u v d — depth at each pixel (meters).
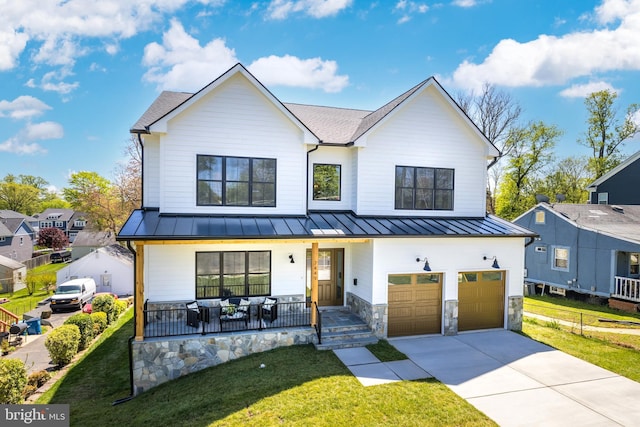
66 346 12.42
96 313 16.67
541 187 35.59
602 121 34.34
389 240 11.61
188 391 8.63
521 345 11.00
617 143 33.94
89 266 26.31
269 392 7.82
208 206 11.53
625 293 17.55
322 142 12.53
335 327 11.24
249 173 11.92
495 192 36.66
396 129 13.34
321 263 13.47
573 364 9.47
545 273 22.11
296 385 8.09
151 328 10.55
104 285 26.48
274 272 12.44
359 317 12.34
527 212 23.50
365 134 12.62
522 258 13.13
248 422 6.70
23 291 30.72
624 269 19.27
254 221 11.46
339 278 13.66
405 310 11.92
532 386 8.13
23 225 48.53
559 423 6.58
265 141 12.06
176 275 11.56
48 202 83.44
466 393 7.74
